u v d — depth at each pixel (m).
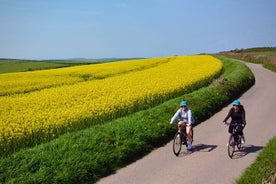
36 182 10.12
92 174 11.55
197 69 43.78
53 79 40.59
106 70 50.47
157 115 17.66
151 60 72.06
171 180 11.48
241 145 14.79
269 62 60.12
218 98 24.70
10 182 9.80
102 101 20.17
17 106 20.83
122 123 15.78
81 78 41.34
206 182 11.25
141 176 11.86
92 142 13.09
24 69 76.25
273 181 9.35
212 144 15.70
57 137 15.16
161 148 15.06
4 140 13.70
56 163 11.22
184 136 14.30
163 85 27.28
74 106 19.23
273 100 27.73
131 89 25.14
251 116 21.64
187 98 22.02
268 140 16.14
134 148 13.80
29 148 13.18
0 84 36.50
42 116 16.89
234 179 11.40
